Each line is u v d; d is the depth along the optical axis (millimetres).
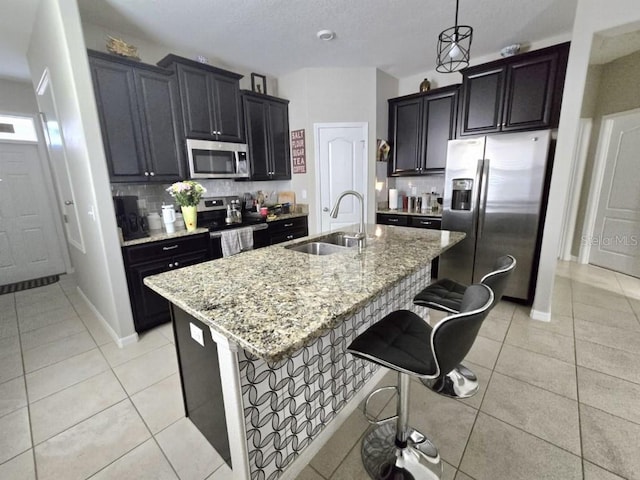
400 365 1094
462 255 3209
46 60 2463
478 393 1790
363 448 1441
